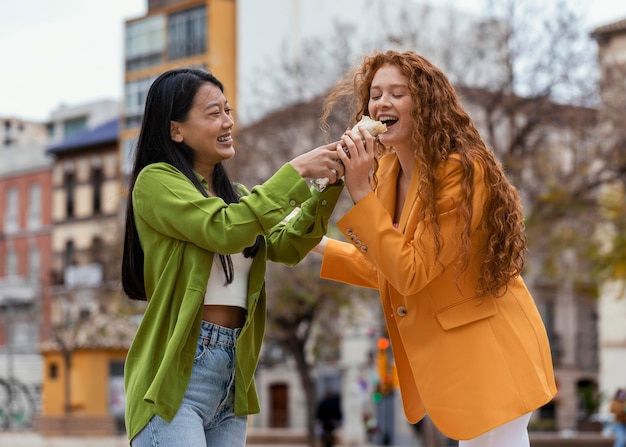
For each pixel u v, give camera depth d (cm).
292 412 4372
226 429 368
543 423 3994
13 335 5281
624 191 2250
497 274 366
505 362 367
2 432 3397
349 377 3959
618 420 1711
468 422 361
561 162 2262
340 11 4234
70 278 4875
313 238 384
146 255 361
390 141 375
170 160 366
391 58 378
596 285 2544
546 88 2188
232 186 392
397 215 388
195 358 354
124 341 3462
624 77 2270
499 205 366
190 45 4366
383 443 3675
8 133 5819
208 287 360
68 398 3378
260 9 4294
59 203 5431
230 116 376
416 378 371
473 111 2302
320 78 2556
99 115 5778
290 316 2539
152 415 345
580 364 4559
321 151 363
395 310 379
